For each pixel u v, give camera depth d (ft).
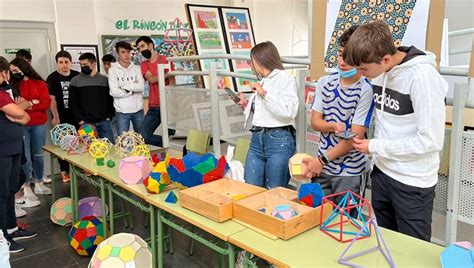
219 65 17.21
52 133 11.17
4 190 8.99
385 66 4.33
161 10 18.40
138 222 10.93
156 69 13.92
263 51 7.17
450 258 3.68
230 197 5.76
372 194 5.24
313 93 7.52
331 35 6.52
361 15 6.08
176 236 10.07
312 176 6.16
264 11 22.44
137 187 7.10
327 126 5.89
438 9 5.30
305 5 24.29
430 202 4.72
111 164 8.73
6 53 14.53
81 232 9.16
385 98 4.69
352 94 5.63
